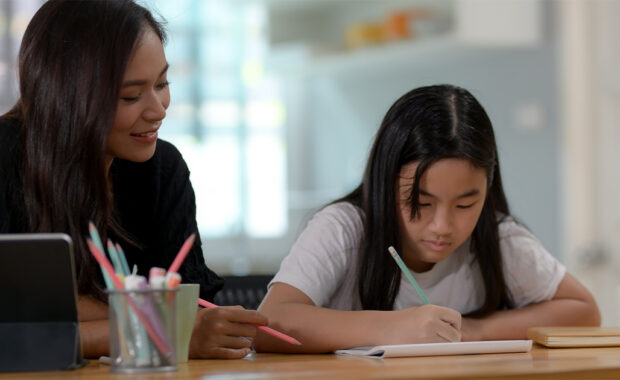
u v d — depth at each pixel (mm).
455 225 1585
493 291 1787
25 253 1188
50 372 1193
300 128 5223
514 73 4074
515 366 1212
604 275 3789
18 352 1214
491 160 1628
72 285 1213
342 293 1779
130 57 1366
